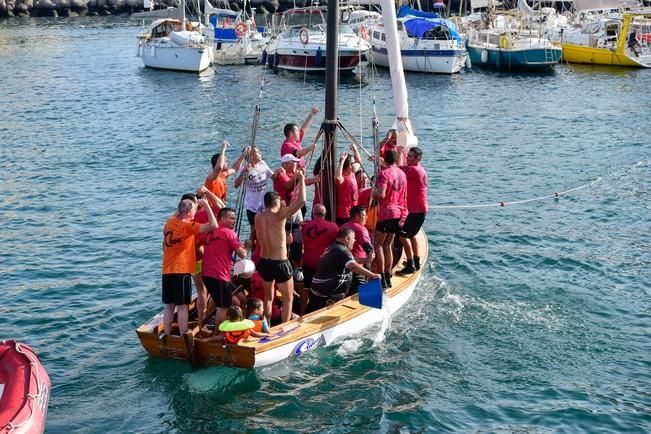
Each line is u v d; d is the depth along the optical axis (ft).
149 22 240.73
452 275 47.83
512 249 52.60
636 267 49.11
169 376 35.14
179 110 109.19
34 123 101.14
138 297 45.06
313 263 38.27
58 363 37.19
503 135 91.09
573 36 156.04
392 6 41.16
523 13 163.94
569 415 32.40
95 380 35.47
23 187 70.23
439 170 75.20
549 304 43.47
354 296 39.14
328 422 31.99
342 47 139.64
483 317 41.63
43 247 53.93
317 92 124.16
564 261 50.21
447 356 37.37
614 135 89.97
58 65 156.25
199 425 31.83
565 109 107.34
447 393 34.14
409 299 43.24
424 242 46.73
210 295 36.11
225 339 34.04
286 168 39.09
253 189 39.86
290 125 41.06
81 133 94.48
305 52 143.54
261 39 161.38
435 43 143.64
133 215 61.21
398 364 36.50
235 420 32.12
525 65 146.00
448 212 61.36
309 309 38.81
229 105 112.98
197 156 81.35
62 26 232.73
